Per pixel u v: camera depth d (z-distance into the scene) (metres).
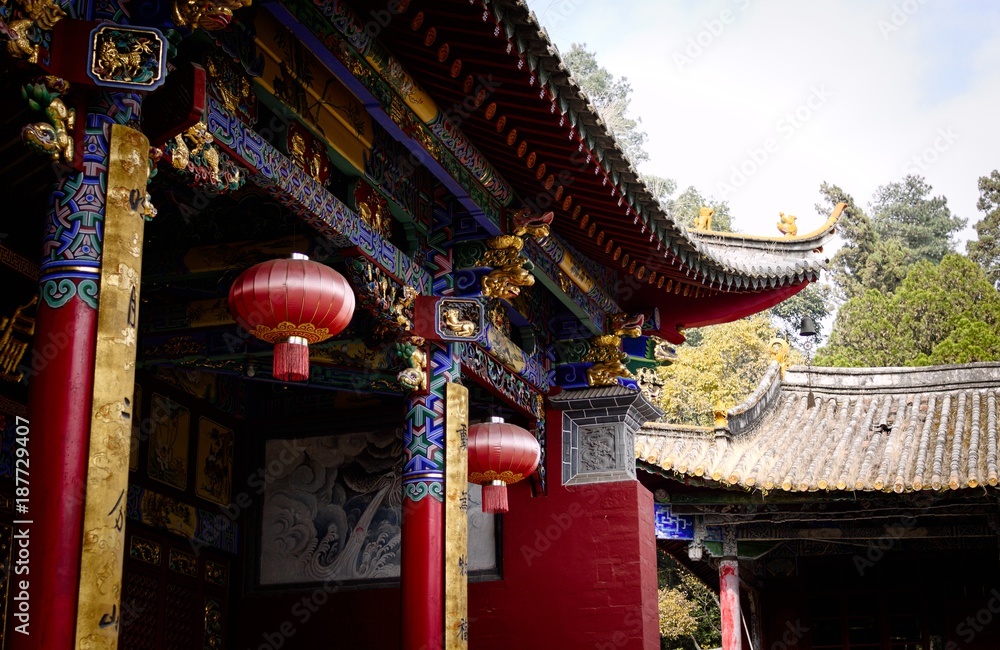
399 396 16.73
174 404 15.54
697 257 15.80
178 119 7.90
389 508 16.39
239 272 12.59
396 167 12.50
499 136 12.00
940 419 24.31
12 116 9.62
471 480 14.03
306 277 9.93
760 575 25.27
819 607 24.78
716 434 23.50
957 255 51.03
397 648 15.83
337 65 10.17
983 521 22.52
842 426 24.69
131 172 7.43
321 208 10.88
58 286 7.08
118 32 7.36
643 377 19.09
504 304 15.59
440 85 11.06
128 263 7.30
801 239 19.14
